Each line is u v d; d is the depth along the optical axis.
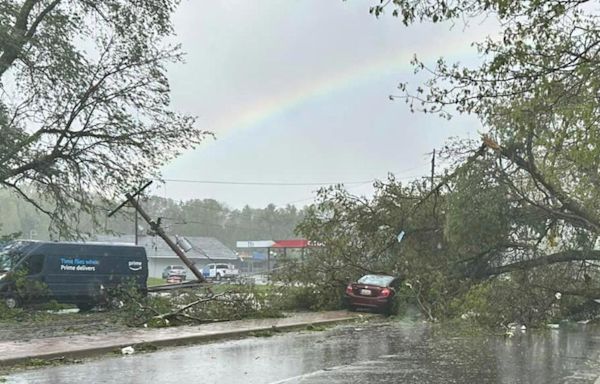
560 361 11.38
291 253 25.02
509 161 18.05
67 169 23.16
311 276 23.08
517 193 18.39
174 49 24.14
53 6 22.09
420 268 21.62
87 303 21.84
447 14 8.12
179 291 21.08
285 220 114.75
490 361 11.25
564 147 12.03
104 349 11.86
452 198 19.02
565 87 9.29
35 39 21.06
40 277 20.64
